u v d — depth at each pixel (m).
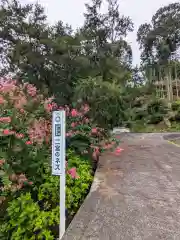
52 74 6.81
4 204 2.14
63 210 1.85
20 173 2.24
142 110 17.28
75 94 5.19
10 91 2.57
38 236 1.88
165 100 19.00
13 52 8.35
